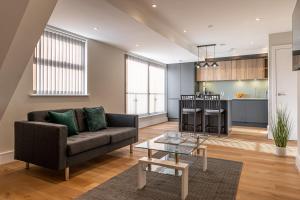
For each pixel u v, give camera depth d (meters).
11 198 2.09
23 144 2.73
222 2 3.42
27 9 2.14
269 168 2.95
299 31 2.60
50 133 2.46
